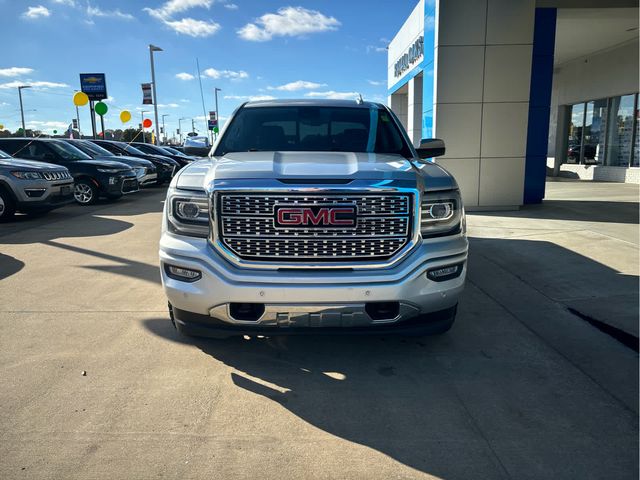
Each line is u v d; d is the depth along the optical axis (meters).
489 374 3.22
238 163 3.25
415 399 2.92
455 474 2.27
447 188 3.21
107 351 3.55
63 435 2.55
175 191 3.17
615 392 2.98
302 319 2.96
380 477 2.25
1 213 9.08
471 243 6.93
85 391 2.99
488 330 3.94
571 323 4.06
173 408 2.81
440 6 9.29
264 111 4.58
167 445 2.47
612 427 2.63
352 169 3.08
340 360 3.43
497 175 9.81
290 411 2.79
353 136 4.30
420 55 13.37
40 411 2.78
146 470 2.28
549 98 10.61
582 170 18.31
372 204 2.95
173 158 19.95
